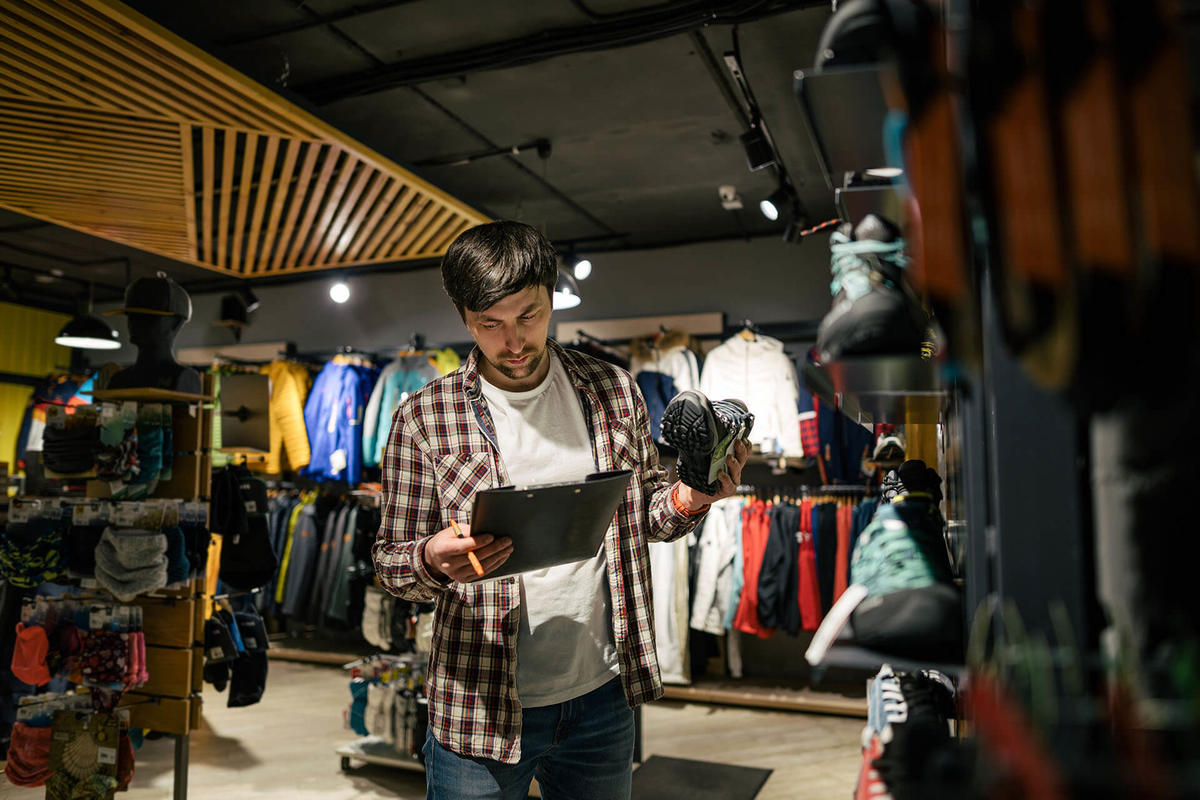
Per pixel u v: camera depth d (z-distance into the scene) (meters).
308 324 7.10
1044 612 0.69
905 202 0.75
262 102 2.97
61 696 2.87
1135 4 0.58
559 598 1.43
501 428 1.49
